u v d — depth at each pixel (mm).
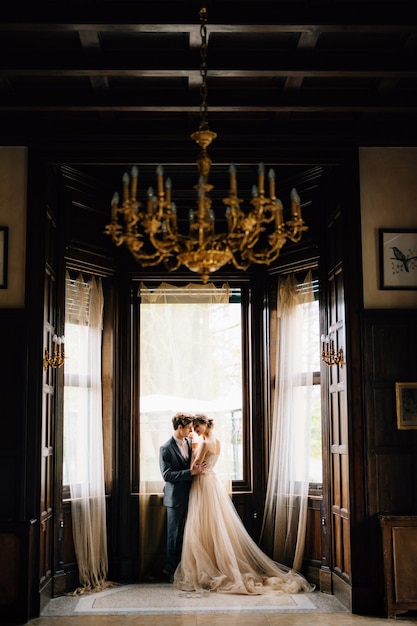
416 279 6258
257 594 6500
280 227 3926
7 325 6035
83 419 7023
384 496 5977
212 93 5789
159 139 6277
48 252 6410
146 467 7434
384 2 4750
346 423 6102
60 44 5160
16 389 5957
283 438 7207
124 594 6574
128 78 5574
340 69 5285
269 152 6312
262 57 5254
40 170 6227
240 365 7691
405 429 6031
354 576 5875
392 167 6363
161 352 7605
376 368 6117
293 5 4734
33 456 5898
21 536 5688
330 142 6312
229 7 4727
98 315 7316
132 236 3912
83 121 6223
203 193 3898
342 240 6285
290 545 7020
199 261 3988
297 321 7297
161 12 4719
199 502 7023
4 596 5648
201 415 7293
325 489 6648
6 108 5781
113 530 7273
